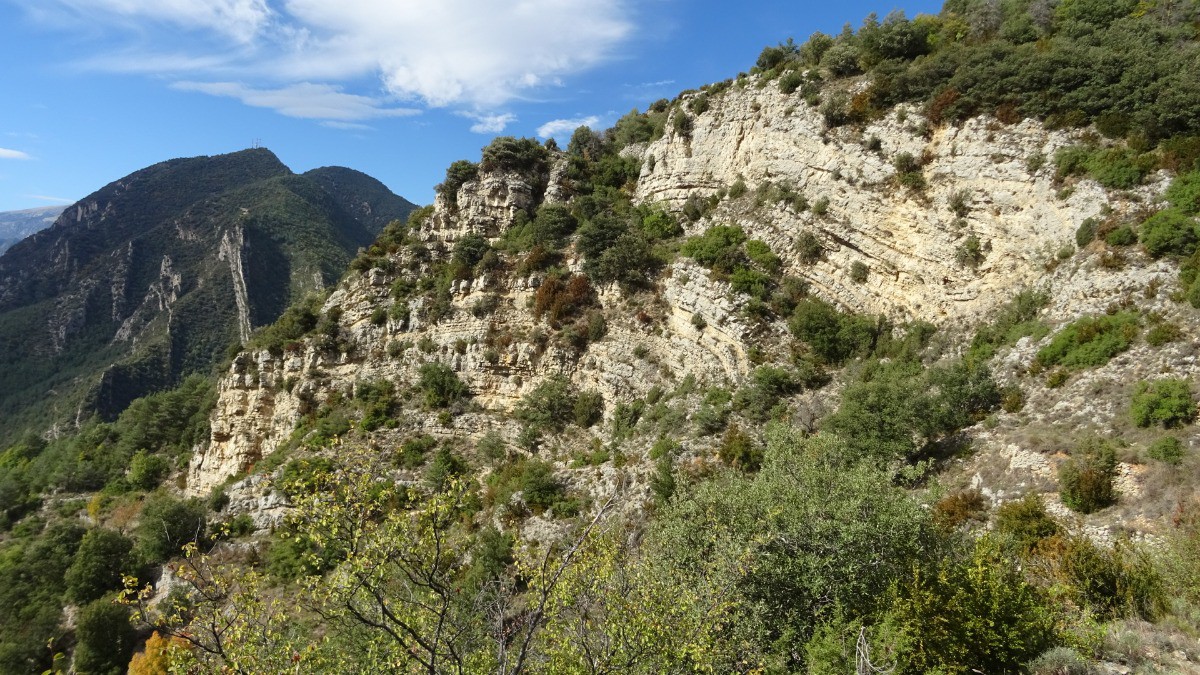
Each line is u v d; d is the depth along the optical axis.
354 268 50.59
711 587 11.81
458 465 35.22
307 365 45.31
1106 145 25.81
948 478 20.27
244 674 8.01
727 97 43.56
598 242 40.72
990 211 28.02
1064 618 11.04
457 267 44.25
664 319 36.19
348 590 8.16
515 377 39.22
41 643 32.16
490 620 10.95
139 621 8.47
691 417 30.17
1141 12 31.94
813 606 12.21
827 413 25.91
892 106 33.09
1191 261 20.81
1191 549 12.47
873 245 31.64
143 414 65.25
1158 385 17.67
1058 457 18.05
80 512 55.12
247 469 45.38
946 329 28.22
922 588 10.67
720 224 38.59
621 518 23.91
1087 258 24.03
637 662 10.04
